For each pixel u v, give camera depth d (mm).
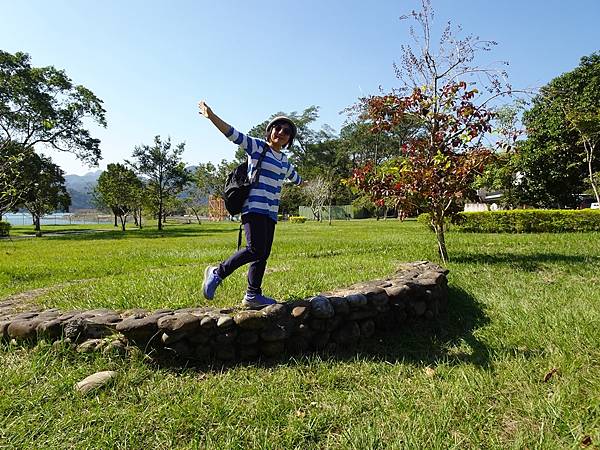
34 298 4145
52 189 25359
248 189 2900
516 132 6031
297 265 5707
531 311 3607
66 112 24266
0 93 22172
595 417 1984
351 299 3049
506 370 2559
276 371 2582
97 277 5820
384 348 3031
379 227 20172
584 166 18406
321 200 37062
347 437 1868
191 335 2648
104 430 1945
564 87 17891
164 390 2320
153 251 9492
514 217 12523
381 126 6406
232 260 2934
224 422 2010
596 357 2666
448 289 4449
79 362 2594
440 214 6230
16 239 17969
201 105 2727
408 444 1792
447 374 2543
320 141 51500
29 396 2229
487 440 1863
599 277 4926
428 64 6305
